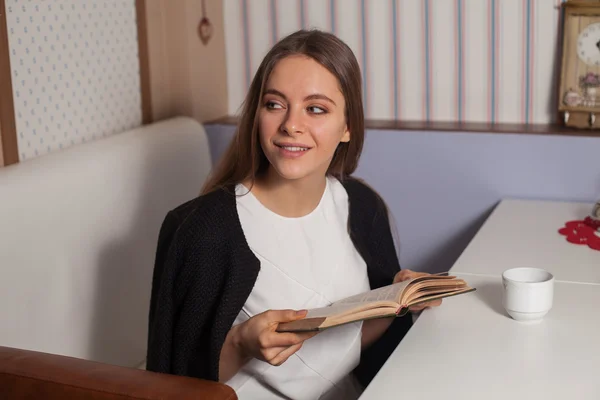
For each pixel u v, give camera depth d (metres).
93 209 2.04
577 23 2.35
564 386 1.27
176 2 2.69
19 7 2.04
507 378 1.30
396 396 1.24
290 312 1.42
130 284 2.21
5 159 2.01
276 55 1.51
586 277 1.74
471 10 2.51
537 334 1.46
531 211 2.29
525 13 2.46
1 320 1.73
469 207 2.49
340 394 1.68
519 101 2.52
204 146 2.58
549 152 2.38
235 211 1.58
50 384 1.28
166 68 2.73
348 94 1.54
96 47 2.36
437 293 1.43
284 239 1.60
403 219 2.57
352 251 1.72
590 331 1.47
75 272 1.98
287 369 1.60
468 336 1.46
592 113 2.38
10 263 1.76
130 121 2.54
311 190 1.62
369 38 2.64
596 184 2.35
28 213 1.82
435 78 2.60
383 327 1.74
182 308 1.54
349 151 1.68
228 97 2.87
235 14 2.78
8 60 2.00
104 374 1.29
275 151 1.51
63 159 2.01
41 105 2.14
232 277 1.52
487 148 2.43
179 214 1.61
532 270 1.57
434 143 2.48
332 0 2.66
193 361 1.55
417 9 2.57
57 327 1.92
